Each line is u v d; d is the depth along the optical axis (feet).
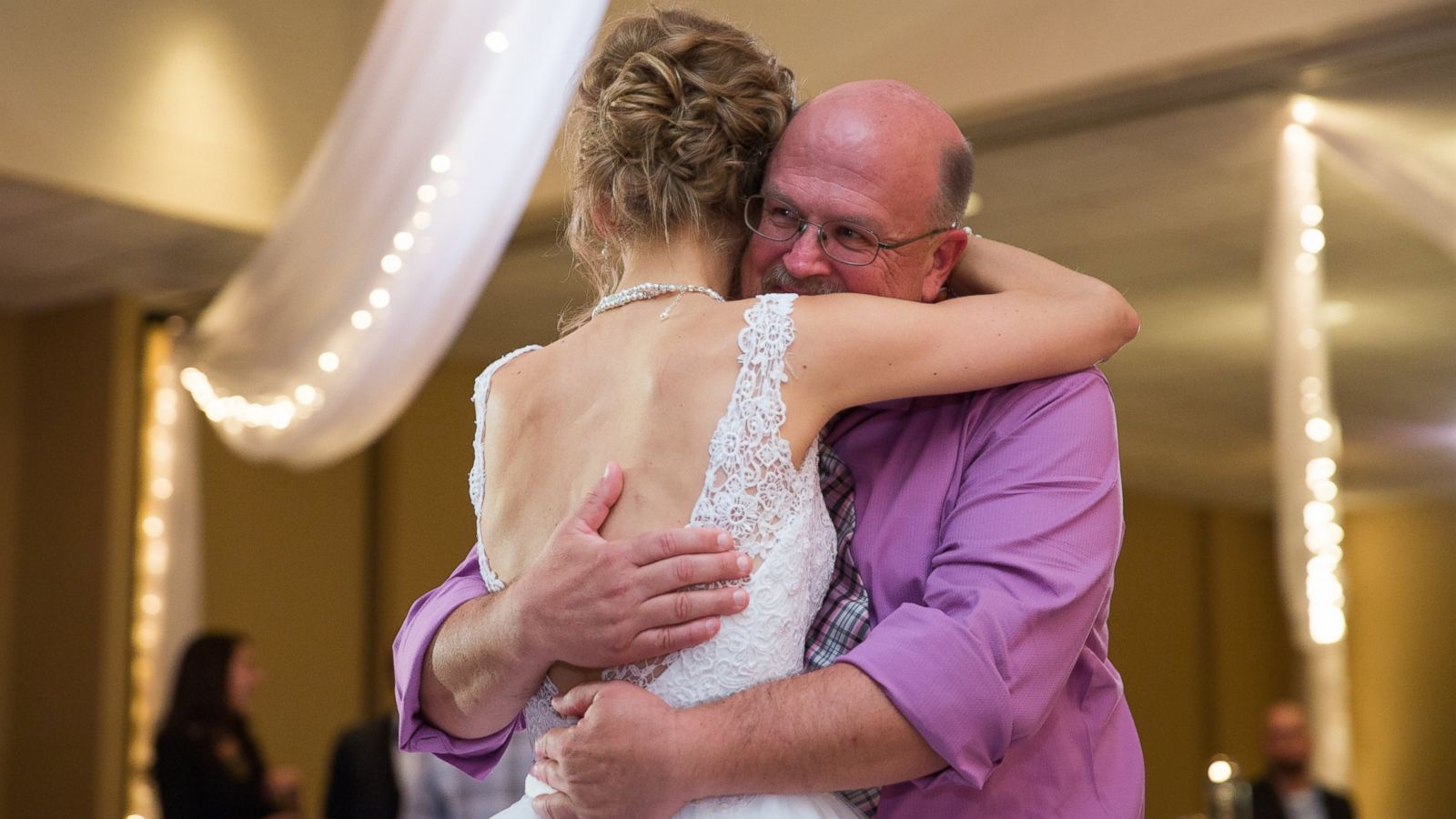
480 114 16.26
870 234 4.34
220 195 20.66
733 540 3.92
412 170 17.08
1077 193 19.62
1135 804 4.34
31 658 24.61
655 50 4.42
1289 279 17.63
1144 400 33.78
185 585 24.44
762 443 3.96
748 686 3.91
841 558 4.35
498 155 16.46
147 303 24.95
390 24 15.99
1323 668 27.35
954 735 3.72
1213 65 15.40
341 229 18.28
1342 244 22.44
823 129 4.38
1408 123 16.33
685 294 4.24
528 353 4.63
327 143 17.43
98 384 24.64
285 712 28.30
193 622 24.48
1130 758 4.39
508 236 17.54
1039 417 4.17
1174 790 46.75
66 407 24.99
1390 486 45.24
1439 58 14.93
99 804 23.41
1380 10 14.14
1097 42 15.94
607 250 4.60
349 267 18.70
